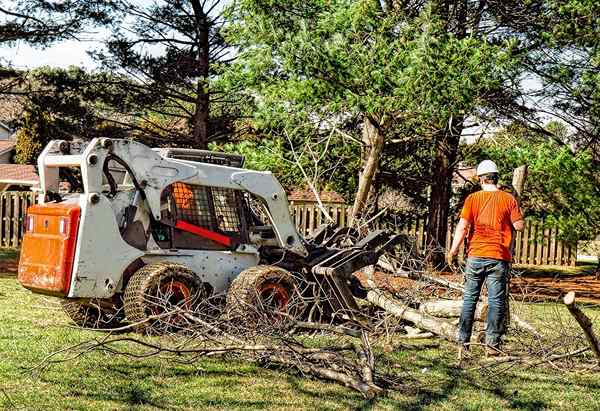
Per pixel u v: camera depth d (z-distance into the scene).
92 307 9.54
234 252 9.80
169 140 24.14
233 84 15.04
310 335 9.41
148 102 23.72
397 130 16.16
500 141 17.70
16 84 22.14
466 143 20.95
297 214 21.91
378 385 6.96
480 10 17.12
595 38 15.71
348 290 10.03
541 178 16.09
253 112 16.38
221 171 9.69
